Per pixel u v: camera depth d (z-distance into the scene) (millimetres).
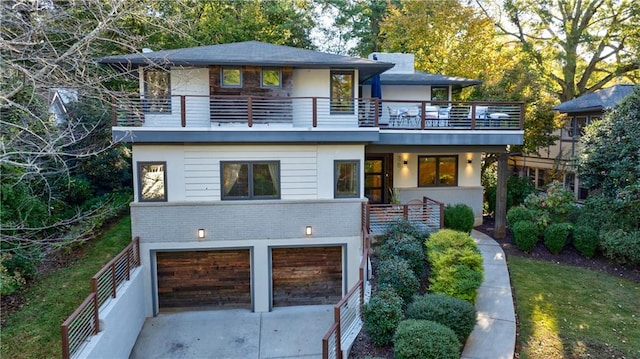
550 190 14188
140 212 11047
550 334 8398
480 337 8211
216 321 10875
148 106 11516
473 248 9664
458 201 16016
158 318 11070
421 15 23500
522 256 12766
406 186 15852
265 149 11430
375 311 7508
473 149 13820
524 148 18859
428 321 7133
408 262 9914
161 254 11367
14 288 9125
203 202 11164
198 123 11734
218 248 11359
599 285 10773
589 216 13430
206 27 23109
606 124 13461
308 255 11898
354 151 11750
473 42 22859
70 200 14492
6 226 8617
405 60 17422
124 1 8156
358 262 11812
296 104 12117
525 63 22953
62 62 8391
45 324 8641
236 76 11711
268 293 11555
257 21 25359
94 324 7348
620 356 7645
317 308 11734
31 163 6703
